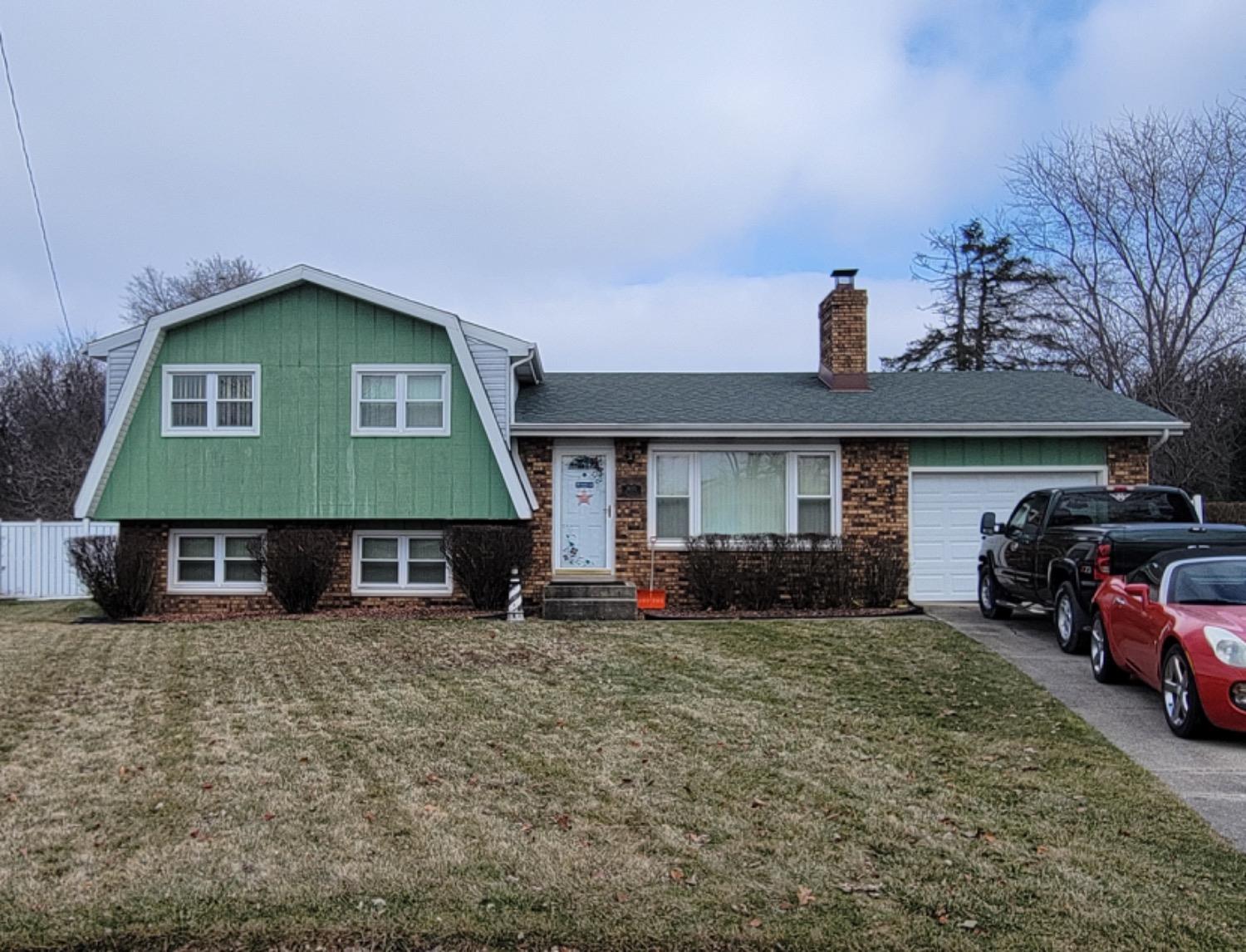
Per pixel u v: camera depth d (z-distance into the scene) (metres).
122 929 4.66
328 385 16.34
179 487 16.31
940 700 9.31
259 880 5.19
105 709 8.92
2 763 7.28
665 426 16.45
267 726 8.30
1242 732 7.89
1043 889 5.10
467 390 16.28
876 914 4.81
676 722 8.46
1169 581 8.88
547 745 7.72
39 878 5.23
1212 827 6.01
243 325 16.42
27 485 35.22
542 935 4.60
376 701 9.18
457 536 15.65
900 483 16.84
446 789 6.66
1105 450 16.89
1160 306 30.80
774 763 7.28
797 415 16.92
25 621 15.59
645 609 15.95
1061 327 34.00
